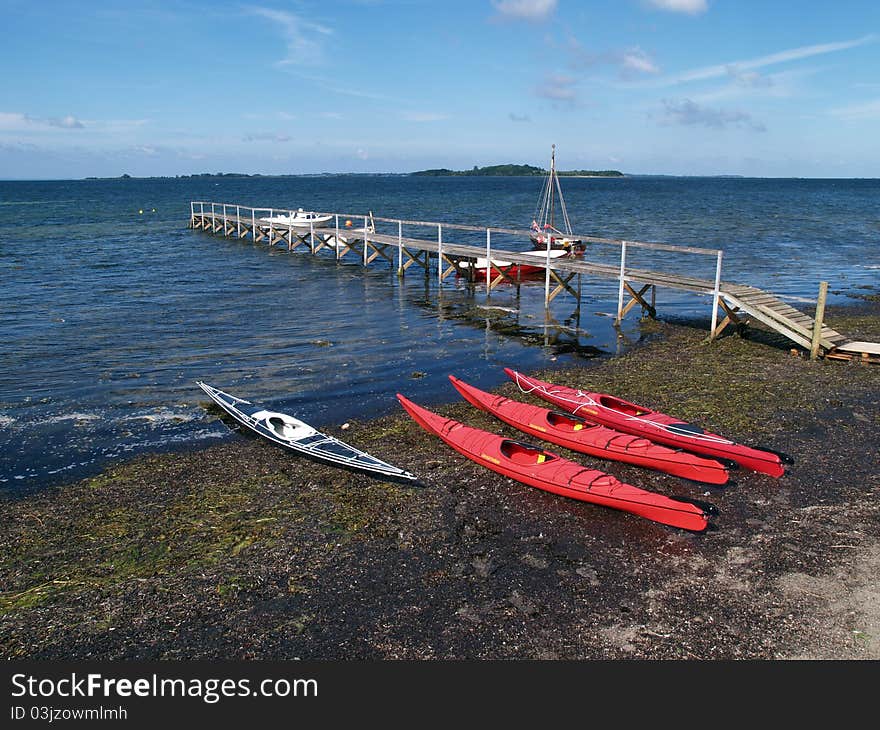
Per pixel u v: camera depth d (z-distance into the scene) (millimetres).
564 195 151250
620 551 11281
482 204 114500
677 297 33469
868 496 13000
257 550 11312
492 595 10156
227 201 123062
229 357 22781
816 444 15391
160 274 40062
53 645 9203
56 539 11703
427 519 12289
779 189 195500
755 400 18188
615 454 14516
